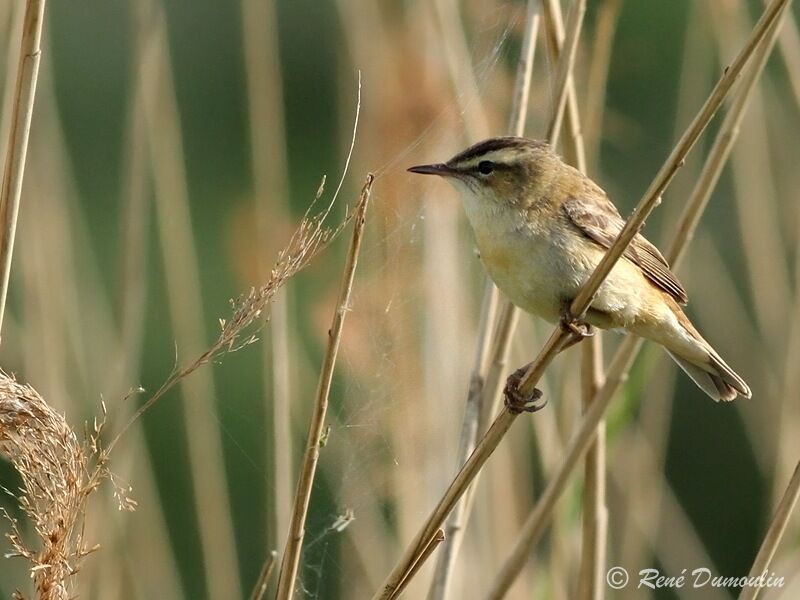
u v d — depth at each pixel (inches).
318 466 401.7
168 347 568.1
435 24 395.9
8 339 400.2
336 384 428.8
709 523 577.0
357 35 417.7
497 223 330.3
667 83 621.0
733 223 543.5
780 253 438.6
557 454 390.6
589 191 337.1
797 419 420.8
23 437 254.7
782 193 447.2
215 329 585.6
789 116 451.8
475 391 336.5
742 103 342.0
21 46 259.0
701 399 589.6
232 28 676.7
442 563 331.9
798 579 376.8
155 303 571.8
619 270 328.2
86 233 432.5
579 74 439.2
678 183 453.7
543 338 438.9
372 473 386.9
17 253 423.5
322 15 656.4
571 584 392.2
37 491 254.8
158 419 557.3
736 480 579.5
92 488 257.1
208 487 396.8
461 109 391.9
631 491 416.8
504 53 386.9
